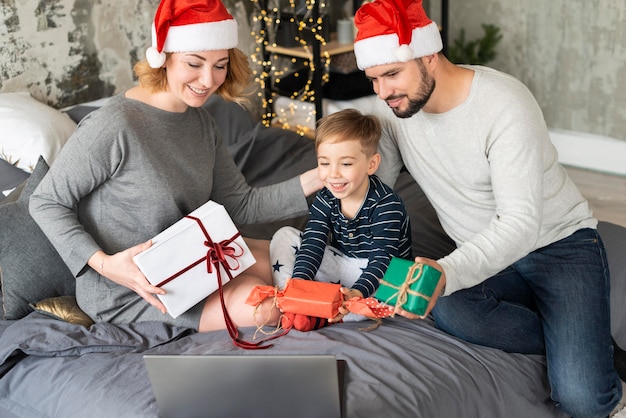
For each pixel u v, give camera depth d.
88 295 2.03
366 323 2.00
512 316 1.94
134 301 2.02
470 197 1.96
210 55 1.87
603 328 1.90
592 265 1.94
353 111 1.99
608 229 2.49
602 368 1.88
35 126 2.73
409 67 1.82
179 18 1.83
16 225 2.14
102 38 3.35
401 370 1.74
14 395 1.89
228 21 1.89
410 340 1.89
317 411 1.57
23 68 3.12
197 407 1.61
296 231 2.15
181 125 2.02
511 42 4.40
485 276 1.73
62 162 1.90
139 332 1.98
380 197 2.00
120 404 1.71
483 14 4.46
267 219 2.24
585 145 4.20
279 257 2.09
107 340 1.92
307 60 4.23
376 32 1.80
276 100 4.06
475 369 1.83
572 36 4.15
